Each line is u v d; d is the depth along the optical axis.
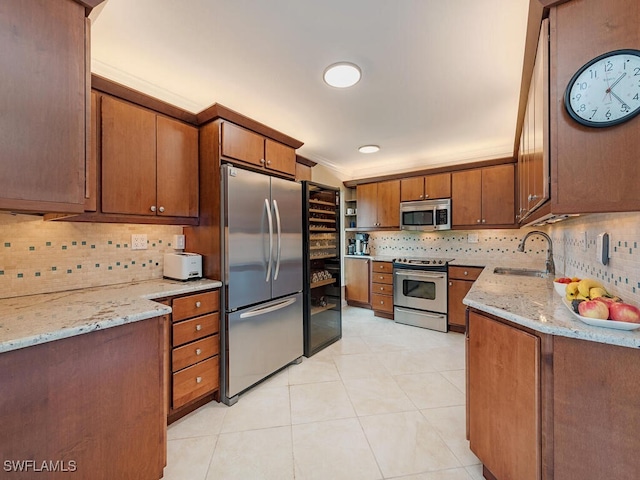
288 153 2.69
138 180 1.87
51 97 1.10
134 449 1.26
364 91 2.21
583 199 1.01
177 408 1.82
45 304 1.44
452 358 2.77
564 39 1.04
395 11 1.42
